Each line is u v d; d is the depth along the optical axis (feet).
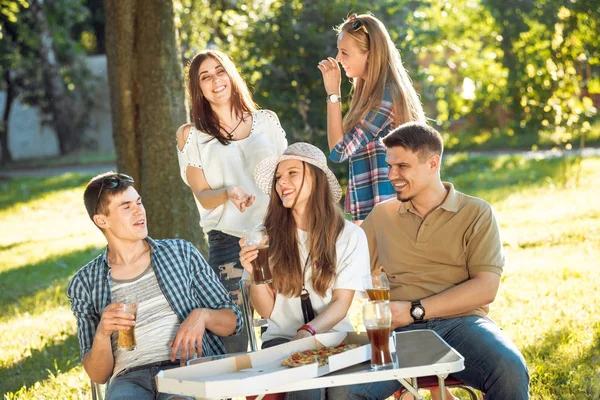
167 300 13.20
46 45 99.71
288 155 12.88
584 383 16.99
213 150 16.01
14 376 22.03
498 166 57.82
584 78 50.72
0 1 54.75
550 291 24.89
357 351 10.86
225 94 15.89
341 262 12.92
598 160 55.21
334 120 16.42
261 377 10.01
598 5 45.80
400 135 13.33
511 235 34.47
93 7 111.24
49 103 103.96
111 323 12.12
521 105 51.08
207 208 15.90
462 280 13.57
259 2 47.67
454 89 54.70
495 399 12.18
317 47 44.55
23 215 62.28
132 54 27.22
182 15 50.52
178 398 12.12
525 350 19.31
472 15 52.21
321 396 11.98
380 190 16.21
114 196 13.05
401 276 13.82
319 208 12.85
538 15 47.80
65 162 95.50
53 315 29.55
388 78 16.06
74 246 46.34
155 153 26.99
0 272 40.73
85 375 21.03
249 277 13.57
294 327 13.05
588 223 34.65
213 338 13.57
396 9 47.39
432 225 13.57
